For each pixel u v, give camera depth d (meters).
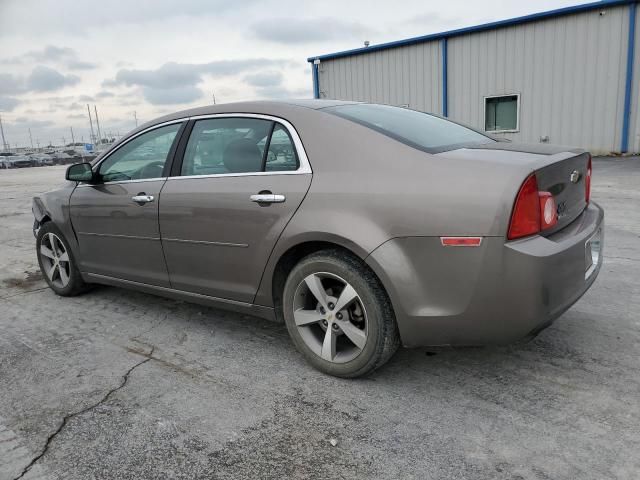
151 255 3.62
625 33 14.45
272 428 2.41
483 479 2.01
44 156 59.59
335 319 2.80
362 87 19.56
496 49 16.47
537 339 3.23
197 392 2.77
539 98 16.06
